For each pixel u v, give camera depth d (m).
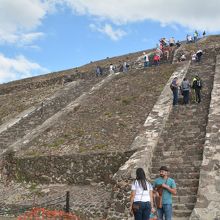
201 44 32.84
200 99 19.67
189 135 16.34
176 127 17.31
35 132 21.55
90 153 17.08
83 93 27.33
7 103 32.47
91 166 16.81
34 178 18.16
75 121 21.91
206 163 13.11
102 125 20.22
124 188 13.32
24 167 18.62
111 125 19.86
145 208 8.98
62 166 17.55
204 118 17.45
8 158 19.42
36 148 19.69
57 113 23.88
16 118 26.20
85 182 16.77
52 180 17.64
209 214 10.95
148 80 25.39
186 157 14.83
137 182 9.19
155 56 30.75
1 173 19.30
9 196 16.81
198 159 14.52
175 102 19.61
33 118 25.64
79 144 18.72
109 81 27.86
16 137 23.11
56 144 19.47
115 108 22.06
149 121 18.14
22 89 37.06
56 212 13.25
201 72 24.36
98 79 29.86
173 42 36.22
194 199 12.52
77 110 23.70
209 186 12.02
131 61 35.16
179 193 12.96
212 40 34.88
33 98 31.33
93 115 22.09
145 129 17.42
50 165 17.88
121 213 12.94
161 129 17.11
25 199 16.08
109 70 32.78
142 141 16.28
